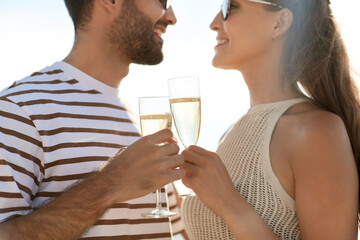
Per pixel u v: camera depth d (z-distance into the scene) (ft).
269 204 9.00
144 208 9.98
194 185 8.48
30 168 8.99
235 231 8.39
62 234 8.34
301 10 9.43
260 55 9.54
